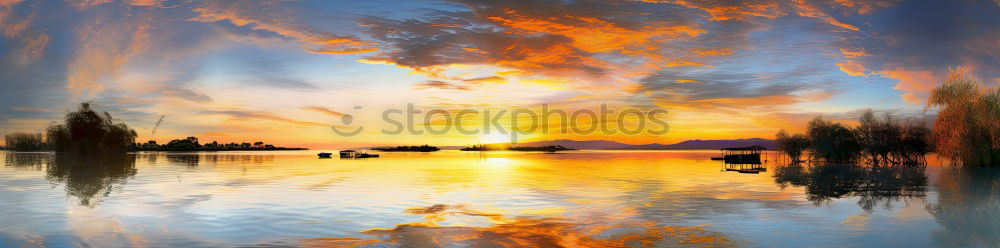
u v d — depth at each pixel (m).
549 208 21.66
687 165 63.97
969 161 49.34
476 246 14.30
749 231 16.27
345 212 20.12
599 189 29.83
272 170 48.16
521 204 22.89
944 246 14.13
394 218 18.78
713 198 25.02
